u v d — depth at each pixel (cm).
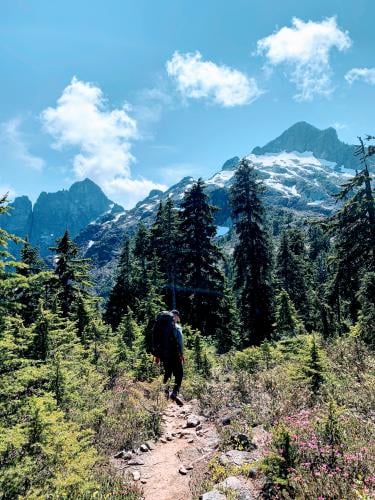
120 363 1369
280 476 543
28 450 594
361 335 1245
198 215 3075
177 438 819
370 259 2102
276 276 3928
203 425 871
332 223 2227
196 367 1373
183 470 667
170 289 3112
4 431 571
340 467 531
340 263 2194
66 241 2978
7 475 526
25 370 680
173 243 3450
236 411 879
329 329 2634
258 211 2978
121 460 735
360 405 743
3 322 678
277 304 2767
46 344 952
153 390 1138
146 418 894
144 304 2617
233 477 586
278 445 581
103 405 941
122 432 833
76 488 558
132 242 4653
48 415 680
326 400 789
